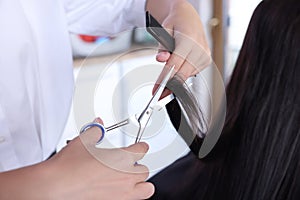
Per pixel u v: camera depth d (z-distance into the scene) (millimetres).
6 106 762
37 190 375
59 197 375
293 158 577
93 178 387
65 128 682
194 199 729
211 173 698
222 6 1298
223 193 674
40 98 790
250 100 598
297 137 564
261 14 577
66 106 763
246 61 607
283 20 545
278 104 568
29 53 778
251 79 596
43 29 802
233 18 1245
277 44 554
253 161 611
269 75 573
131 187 398
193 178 739
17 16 754
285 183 594
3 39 740
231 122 614
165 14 679
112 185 389
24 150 793
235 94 612
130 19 829
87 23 879
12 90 764
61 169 391
